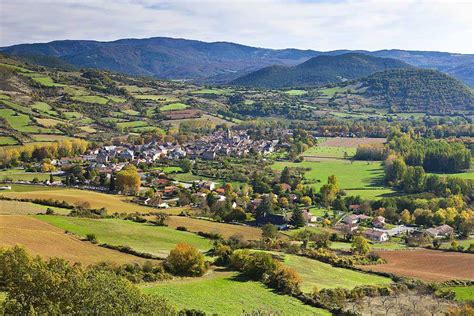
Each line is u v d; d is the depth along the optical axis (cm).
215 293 7550
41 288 4631
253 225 15362
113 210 13875
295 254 11169
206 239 11675
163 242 10738
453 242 13612
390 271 10506
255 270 8588
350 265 10794
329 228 15662
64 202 13775
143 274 7869
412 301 8581
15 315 4362
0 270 5297
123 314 4556
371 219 17012
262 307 7231
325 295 8144
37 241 8900
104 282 4903
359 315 7438
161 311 4994
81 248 9081
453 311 7781
